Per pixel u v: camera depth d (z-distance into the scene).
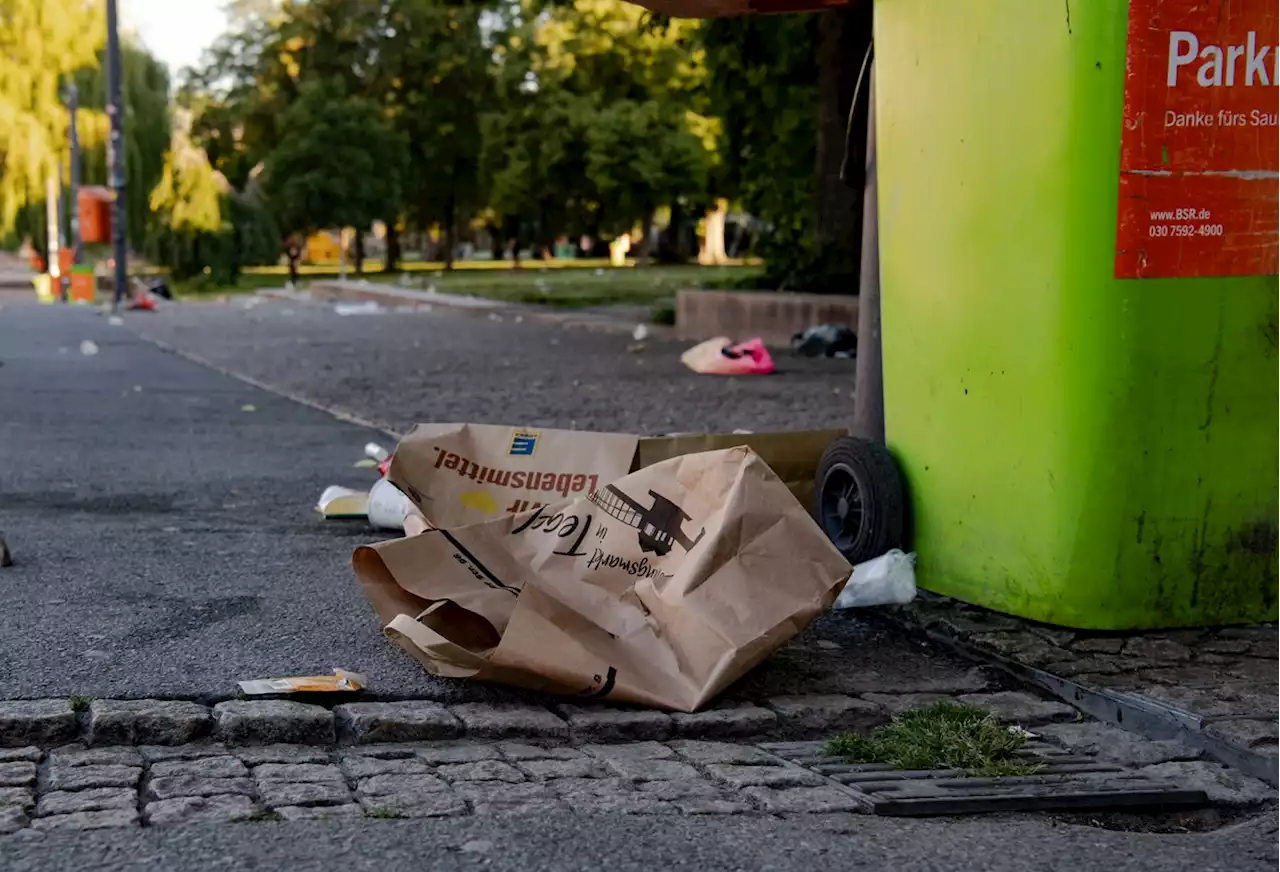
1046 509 4.67
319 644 4.45
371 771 3.46
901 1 5.15
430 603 4.36
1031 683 4.34
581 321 22.95
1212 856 3.05
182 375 14.51
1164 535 4.65
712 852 2.96
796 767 3.60
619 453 4.99
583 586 4.19
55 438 9.47
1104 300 4.49
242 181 64.81
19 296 40.62
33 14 41.00
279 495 7.43
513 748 3.70
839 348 16.56
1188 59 4.41
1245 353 4.61
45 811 3.10
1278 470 4.72
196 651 4.32
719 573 4.08
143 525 6.49
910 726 3.88
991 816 3.30
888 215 5.32
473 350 17.73
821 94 19.38
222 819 3.06
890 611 5.06
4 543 5.52
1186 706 3.96
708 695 3.94
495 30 61.88
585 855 2.91
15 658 4.17
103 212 33.03
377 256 105.62
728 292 19.44
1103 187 4.44
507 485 4.92
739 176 22.48
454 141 61.69
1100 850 3.06
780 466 5.57
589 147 54.31
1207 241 4.52
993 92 4.73
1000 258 4.76
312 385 13.41
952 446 5.05
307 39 62.06
